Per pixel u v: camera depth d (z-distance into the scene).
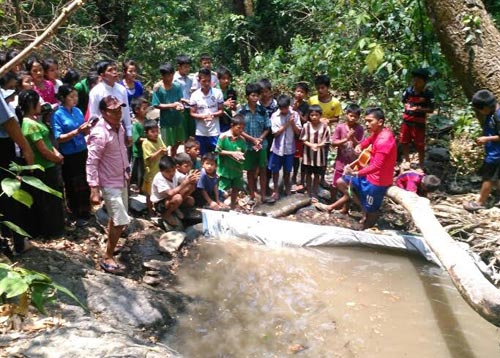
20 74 4.90
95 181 4.17
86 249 4.65
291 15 12.32
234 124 5.64
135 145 5.79
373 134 5.24
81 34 9.84
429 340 3.78
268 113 6.12
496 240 4.89
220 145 5.74
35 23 8.94
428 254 5.01
